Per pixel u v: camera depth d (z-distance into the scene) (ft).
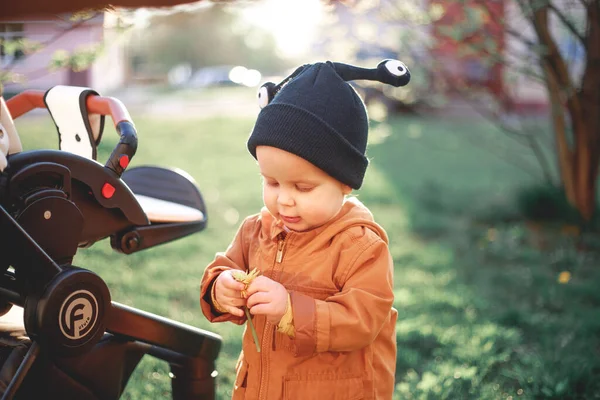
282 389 4.97
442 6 14.73
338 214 5.21
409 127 38.14
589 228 16.29
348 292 4.80
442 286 12.30
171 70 91.71
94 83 13.11
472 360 8.68
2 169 4.43
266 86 5.20
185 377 5.86
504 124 17.37
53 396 5.09
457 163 28.50
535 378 8.10
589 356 8.98
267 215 5.43
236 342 9.32
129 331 5.38
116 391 5.52
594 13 13.50
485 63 14.64
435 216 18.21
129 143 5.14
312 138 4.62
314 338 4.63
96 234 5.18
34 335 4.50
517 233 16.21
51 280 4.53
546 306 11.41
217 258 5.51
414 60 16.24
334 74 4.93
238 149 30.04
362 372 5.07
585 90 15.02
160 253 13.83
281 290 4.71
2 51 7.89
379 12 15.08
